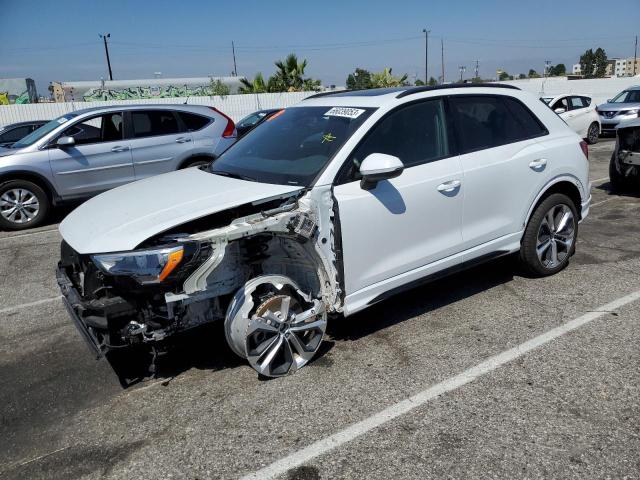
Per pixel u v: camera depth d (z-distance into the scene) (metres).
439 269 4.11
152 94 32.47
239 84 33.62
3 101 33.53
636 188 8.62
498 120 4.54
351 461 2.71
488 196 4.30
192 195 3.51
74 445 2.98
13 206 8.20
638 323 4.02
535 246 4.77
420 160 3.97
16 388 3.62
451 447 2.77
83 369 3.83
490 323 4.15
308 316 3.53
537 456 2.68
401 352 3.77
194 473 2.70
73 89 32.69
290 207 3.39
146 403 3.33
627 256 5.52
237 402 3.27
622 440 2.76
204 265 3.09
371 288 3.74
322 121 4.11
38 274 6.03
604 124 17.41
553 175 4.73
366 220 3.61
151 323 3.14
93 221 3.42
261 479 2.63
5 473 2.79
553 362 3.54
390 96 4.04
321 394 3.31
